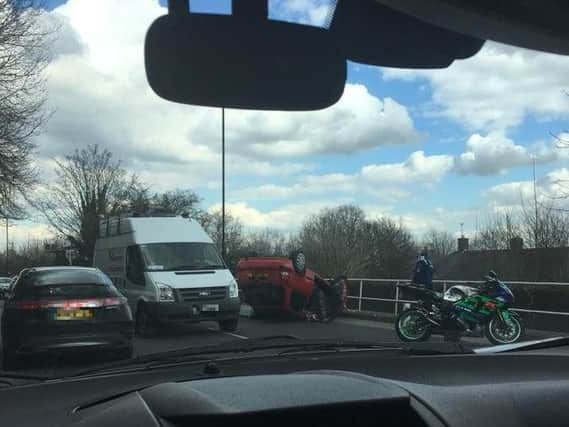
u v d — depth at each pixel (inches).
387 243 2066.9
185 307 488.7
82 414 92.1
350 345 163.0
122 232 577.3
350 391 74.5
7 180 764.0
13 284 405.1
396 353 146.3
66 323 342.3
